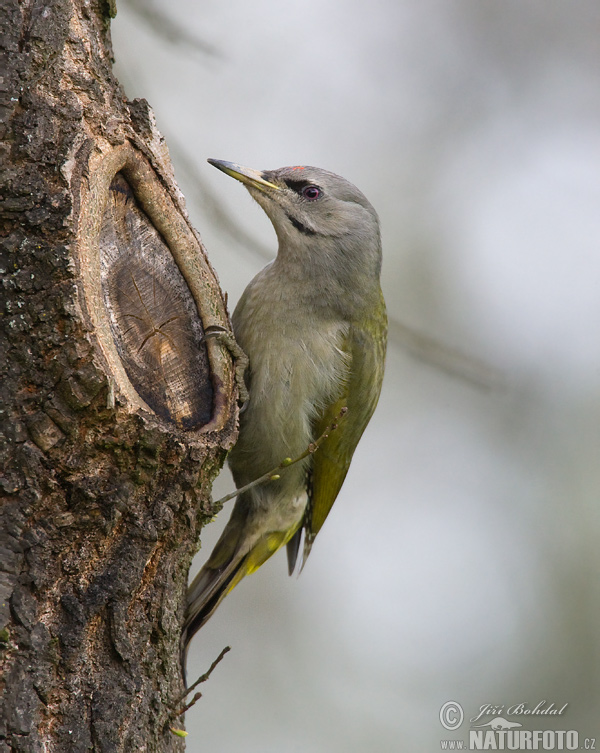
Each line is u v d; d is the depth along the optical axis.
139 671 6.29
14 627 5.65
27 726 5.57
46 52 6.43
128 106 7.29
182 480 6.54
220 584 9.68
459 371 11.52
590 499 14.09
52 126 6.21
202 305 7.39
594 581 13.66
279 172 9.97
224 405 7.27
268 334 9.48
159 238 7.25
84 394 5.80
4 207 5.94
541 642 13.38
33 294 5.85
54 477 5.84
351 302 9.92
